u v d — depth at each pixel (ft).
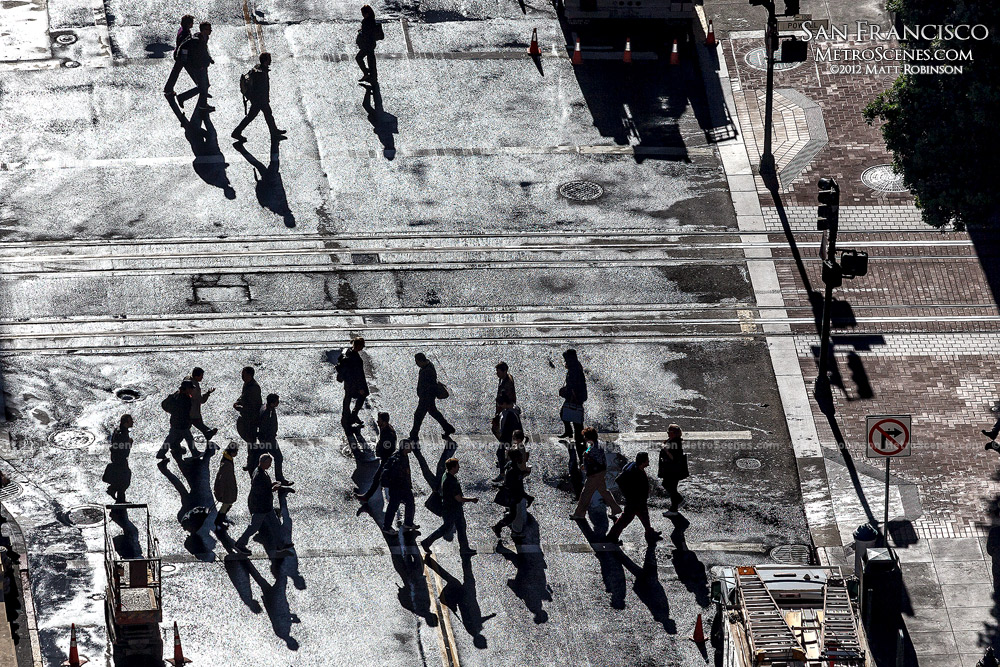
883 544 197.77
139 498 217.97
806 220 271.90
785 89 302.04
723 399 237.25
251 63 306.55
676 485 215.92
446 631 197.26
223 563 207.41
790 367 242.99
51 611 199.62
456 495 207.62
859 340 247.70
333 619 198.90
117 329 248.73
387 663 192.44
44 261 261.03
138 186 276.21
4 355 243.19
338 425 231.71
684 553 209.97
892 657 193.26
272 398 220.84
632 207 274.57
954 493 219.82
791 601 184.75
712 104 298.97
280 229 268.21
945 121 234.17
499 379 239.71
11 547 209.05
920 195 238.48
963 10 228.63
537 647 194.90
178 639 191.11
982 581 204.44
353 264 261.65
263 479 206.90
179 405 221.25
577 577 205.77
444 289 257.34
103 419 232.32
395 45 311.68
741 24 320.70
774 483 222.69
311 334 248.52
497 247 265.95
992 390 238.07
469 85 301.43
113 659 191.72
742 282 259.60
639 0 314.76
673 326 250.78
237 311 252.62
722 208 274.77
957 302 254.88
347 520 214.90
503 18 320.29
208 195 274.77
